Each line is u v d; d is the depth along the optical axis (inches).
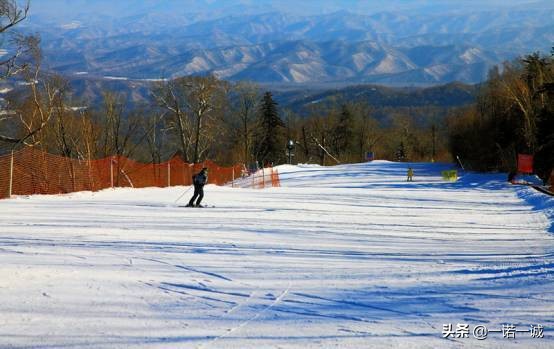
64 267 361.7
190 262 398.0
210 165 1801.2
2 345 221.6
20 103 1379.2
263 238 535.2
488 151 2144.4
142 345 225.5
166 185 1501.0
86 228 552.4
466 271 387.2
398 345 230.5
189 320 261.4
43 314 262.7
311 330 249.4
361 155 4200.3
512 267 397.7
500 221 810.2
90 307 276.5
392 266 409.7
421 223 744.3
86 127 1781.5
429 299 305.6
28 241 458.6
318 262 418.9
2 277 327.0
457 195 1299.2
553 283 339.6
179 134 2519.7
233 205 888.9
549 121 1566.2
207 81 2426.2
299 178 2110.0
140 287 319.6
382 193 1318.9
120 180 1314.0
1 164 920.3
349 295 313.9
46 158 1045.2
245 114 3031.5
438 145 4480.8
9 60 1126.4
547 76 1747.0
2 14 1087.0
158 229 565.6
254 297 306.5
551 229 714.8
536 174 1689.2
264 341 233.3
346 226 668.7
